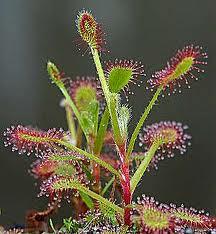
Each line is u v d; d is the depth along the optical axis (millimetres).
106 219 298
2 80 581
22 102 582
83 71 569
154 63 580
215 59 575
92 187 305
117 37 577
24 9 573
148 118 568
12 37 576
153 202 278
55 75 314
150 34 579
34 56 579
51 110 579
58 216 350
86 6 571
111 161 321
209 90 581
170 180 585
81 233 299
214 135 585
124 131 286
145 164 289
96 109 307
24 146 293
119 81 282
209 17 574
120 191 310
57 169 304
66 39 572
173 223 272
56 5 573
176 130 304
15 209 562
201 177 587
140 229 281
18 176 560
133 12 578
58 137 295
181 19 578
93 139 307
